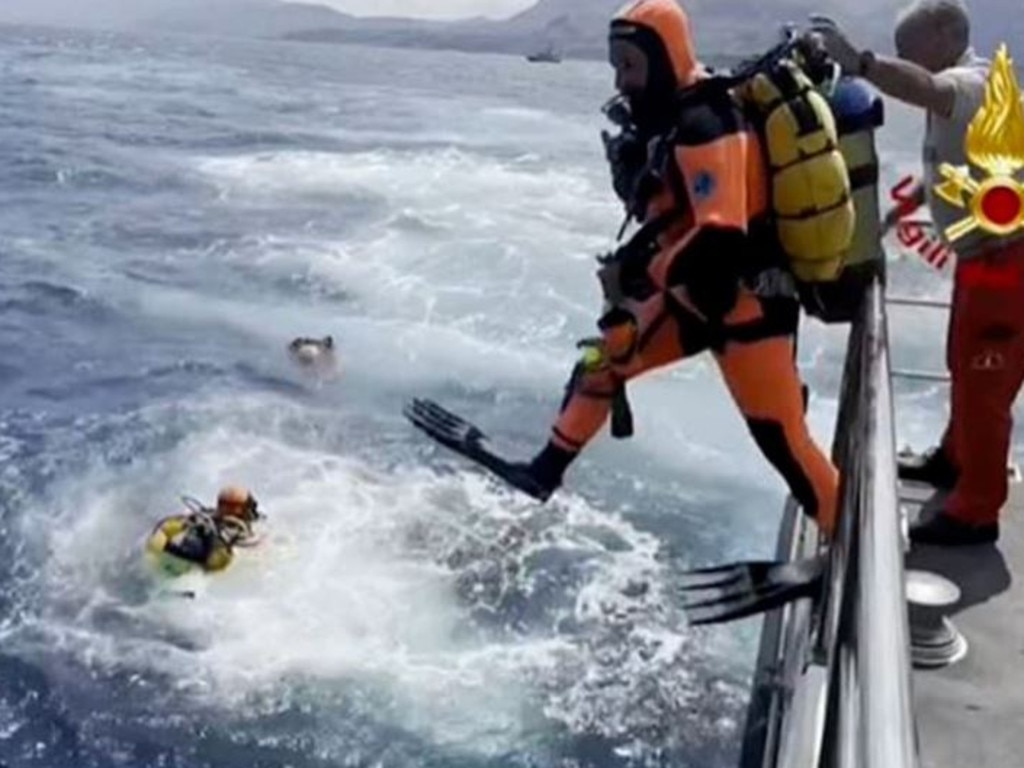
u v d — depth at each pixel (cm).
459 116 6288
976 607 397
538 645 1150
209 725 1011
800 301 361
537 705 1058
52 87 6775
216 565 1234
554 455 361
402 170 3966
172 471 1493
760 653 394
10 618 1146
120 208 3186
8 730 995
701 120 307
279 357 1983
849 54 354
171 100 6438
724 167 303
